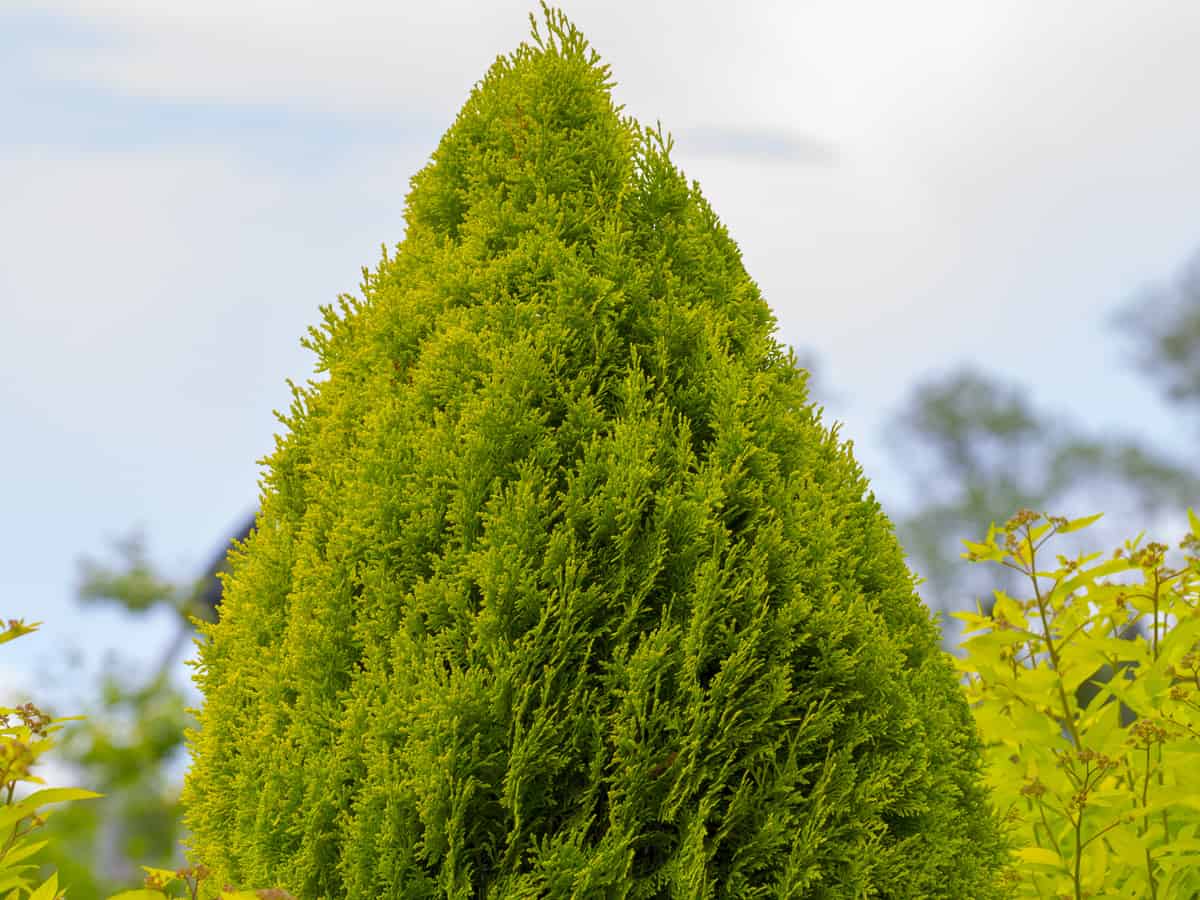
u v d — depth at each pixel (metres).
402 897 2.92
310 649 3.32
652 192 3.71
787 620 3.08
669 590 3.15
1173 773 3.51
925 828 3.16
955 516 26.09
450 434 3.29
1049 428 26.25
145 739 8.12
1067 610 3.77
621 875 2.86
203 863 3.68
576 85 3.81
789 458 3.37
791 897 2.95
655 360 3.39
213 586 9.91
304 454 3.92
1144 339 24.86
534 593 3.05
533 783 3.02
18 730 2.88
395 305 3.73
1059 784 3.57
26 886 2.96
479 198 3.78
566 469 3.22
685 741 2.92
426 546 3.26
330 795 3.12
